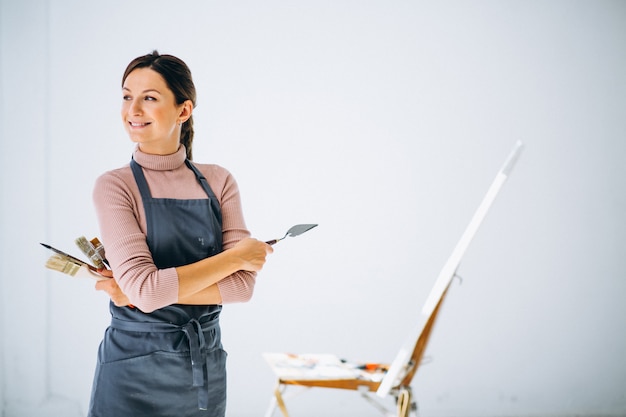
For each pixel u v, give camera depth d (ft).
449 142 12.84
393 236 12.61
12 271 11.05
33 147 11.13
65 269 4.95
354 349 12.40
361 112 12.60
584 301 13.21
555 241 13.16
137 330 5.02
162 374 5.00
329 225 12.43
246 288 5.30
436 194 12.76
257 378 12.03
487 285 12.92
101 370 5.03
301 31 12.46
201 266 4.94
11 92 11.07
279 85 12.36
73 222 11.32
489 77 13.02
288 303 12.26
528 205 13.10
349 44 12.59
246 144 12.24
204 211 5.42
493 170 12.93
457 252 7.02
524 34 13.14
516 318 12.99
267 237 12.25
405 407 8.00
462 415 12.62
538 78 13.16
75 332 11.34
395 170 12.66
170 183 5.39
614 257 13.33
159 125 5.28
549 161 13.17
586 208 13.26
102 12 11.60
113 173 5.23
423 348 7.93
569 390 13.09
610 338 13.28
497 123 13.01
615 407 13.17
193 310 5.21
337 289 12.41
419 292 12.60
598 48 13.37
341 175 12.50
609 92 13.38
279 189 12.32
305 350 12.25
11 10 11.09
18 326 11.05
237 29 12.23
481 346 12.85
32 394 11.09
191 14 12.04
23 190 11.09
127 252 4.88
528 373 12.98
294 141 12.38
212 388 5.30
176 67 5.38
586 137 13.30
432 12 12.85
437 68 12.85
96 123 11.48
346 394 12.18
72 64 11.43
